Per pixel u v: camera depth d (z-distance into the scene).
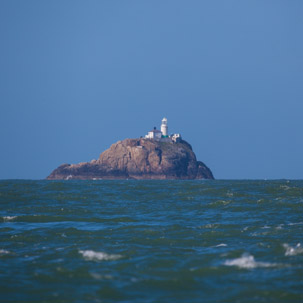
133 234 110.75
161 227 122.81
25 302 59.06
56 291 63.41
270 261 79.44
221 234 108.50
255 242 97.00
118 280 68.69
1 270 74.25
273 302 58.62
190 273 72.31
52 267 76.25
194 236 106.62
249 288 64.12
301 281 67.12
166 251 89.06
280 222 128.62
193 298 60.41
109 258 83.00
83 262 79.94
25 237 106.94
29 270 74.44
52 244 98.06
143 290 63.94
